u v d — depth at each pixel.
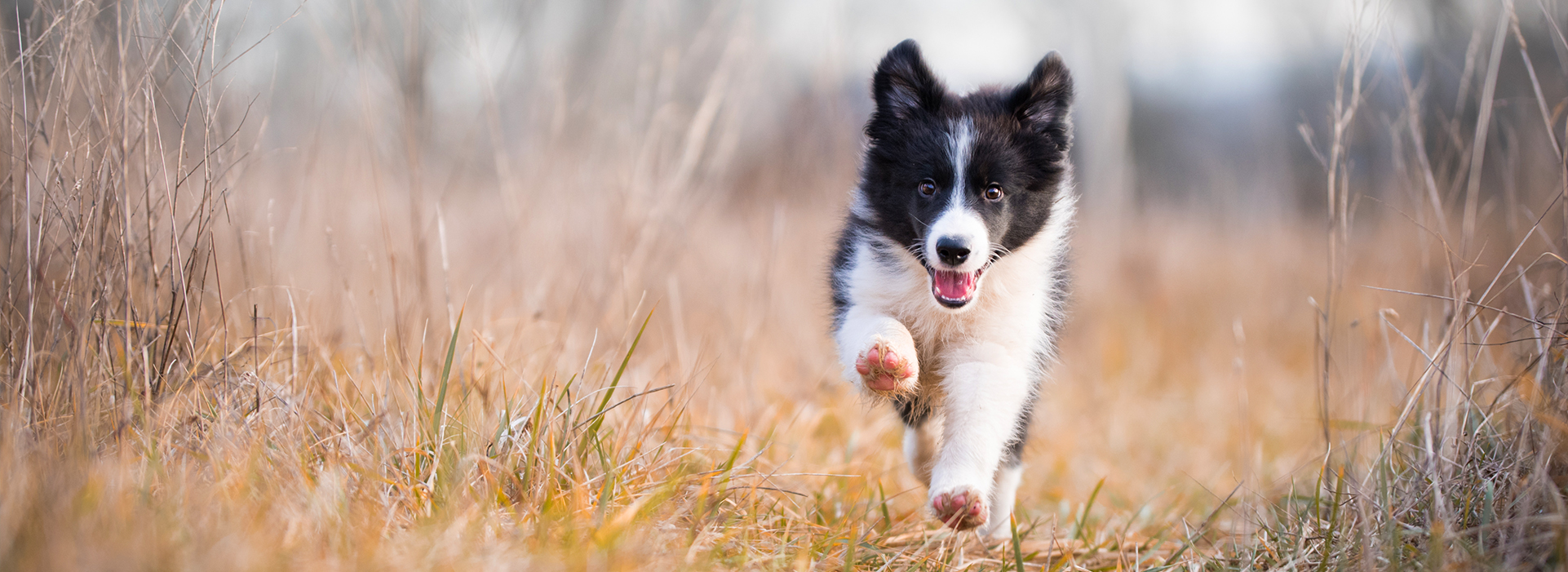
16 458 2.37
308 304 4.11
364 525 2.44
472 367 3.57
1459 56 7.42
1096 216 10.66
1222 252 10.02
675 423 3.46
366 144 5.23
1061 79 3.70
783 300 6.38
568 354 4.45
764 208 7.09
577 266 5.48
